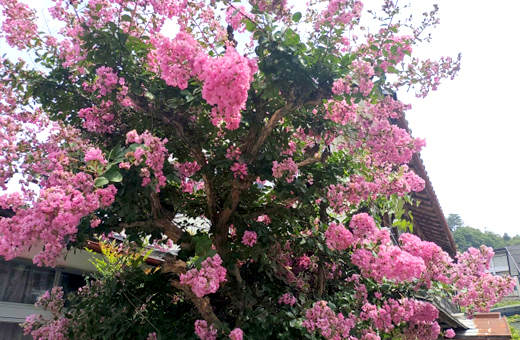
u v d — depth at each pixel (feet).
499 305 114.93
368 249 15.23
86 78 14.67
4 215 13.20
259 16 12.77
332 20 12.76
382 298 16.78
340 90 12.67
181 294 15.69
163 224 14.56
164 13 13.26
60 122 14.60
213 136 14.75
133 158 11.32
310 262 17.98
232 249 14.70
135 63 13.57
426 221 39.86
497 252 152.97
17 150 12.30
